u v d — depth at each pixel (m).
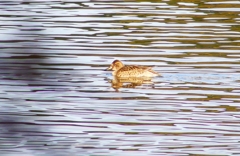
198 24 26.95
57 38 24.42
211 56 22.61
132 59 22.30
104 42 24.16
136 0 31.45
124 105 17.70
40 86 19.20
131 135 15.42
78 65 21.44
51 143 14.72
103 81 20.03
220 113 17.00
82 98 18.25
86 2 31.12
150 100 18.14
